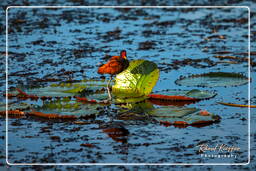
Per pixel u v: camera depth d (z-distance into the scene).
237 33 21.38
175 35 21.23
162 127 12.01
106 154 10.48
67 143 11.09
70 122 12.38
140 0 28.89
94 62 17.45
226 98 14.04
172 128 11.94
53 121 12.44
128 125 12.16
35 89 14.38
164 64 17.31
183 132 11.68
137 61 14.91
